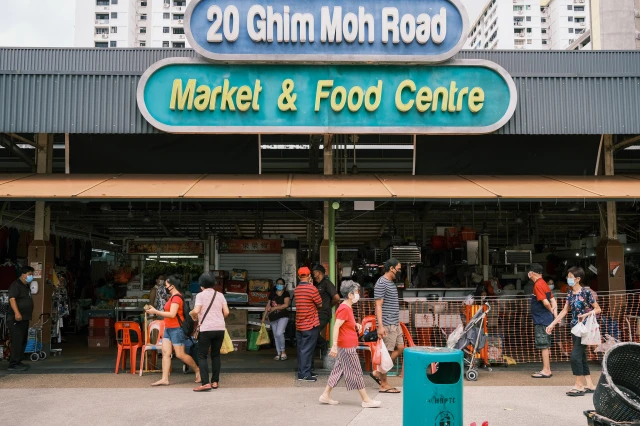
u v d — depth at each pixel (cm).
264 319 1299
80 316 1666
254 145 1173
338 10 1064
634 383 607
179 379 969
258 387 898
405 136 1291
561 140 1196
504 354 1099
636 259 1695
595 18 3416
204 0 1059
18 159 1359
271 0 1065
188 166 1173
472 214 1500
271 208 1494
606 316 1091
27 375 997
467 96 1069
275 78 1067
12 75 1046
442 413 551
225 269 1446
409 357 569
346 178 1103
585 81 1081
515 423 682
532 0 12875
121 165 1170
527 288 1182
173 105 1047
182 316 928
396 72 1076
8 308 1096
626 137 1219
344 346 767
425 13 1070
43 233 1174
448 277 1570
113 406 767
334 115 1065
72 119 1045
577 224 1784
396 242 1459
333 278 1102
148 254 1458
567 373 1009
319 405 771
